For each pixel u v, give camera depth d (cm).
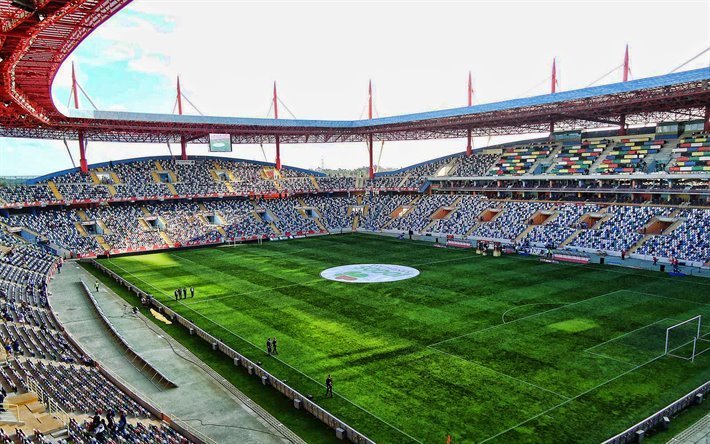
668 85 7050
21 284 5700
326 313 4997
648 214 7938
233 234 10094
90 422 2588
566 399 3112
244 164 12625
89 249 8606
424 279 6356
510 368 3584
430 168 12225
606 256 7494
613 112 9062
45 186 9594
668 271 6475
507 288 5794
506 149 11312
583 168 9312
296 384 3422
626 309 4894
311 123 11212
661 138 9156
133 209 10262
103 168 10700
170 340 4381
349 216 11944
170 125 10062
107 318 4994
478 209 10162
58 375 3250
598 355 3781
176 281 6581
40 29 3384
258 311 5119
